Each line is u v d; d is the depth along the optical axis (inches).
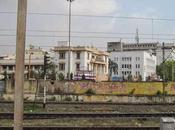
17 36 418.6
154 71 7829.7
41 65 5880.9
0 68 5979.3
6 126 833.5
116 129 853.2
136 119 1083.3
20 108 415.8
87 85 2335.1
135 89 2331.4
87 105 1600.6
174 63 5629.9
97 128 846.5
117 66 6663.4
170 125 547.2
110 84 2343.8
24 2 420.2
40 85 2266.2
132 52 7135.8
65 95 2070.6
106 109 1455.5
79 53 5846.5
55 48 5861.2
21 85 416.2
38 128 838.5
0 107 1433.3
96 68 6250.0
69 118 1068.5
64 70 5807.1
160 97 2102.6
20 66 416.5
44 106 1513.3
